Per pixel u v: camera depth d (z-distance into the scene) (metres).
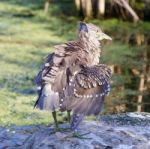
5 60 18.20
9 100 14.70
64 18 23.97
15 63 17.95
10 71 17.17
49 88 8.18
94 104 8.44
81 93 8.37
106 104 15.27
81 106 8.34
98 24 23.31
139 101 15.64
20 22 23.17
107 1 23.92
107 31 22.61
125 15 23.81
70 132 9.13
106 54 19.81
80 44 8.98
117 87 16.72
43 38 21.00
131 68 18.48
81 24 9.38
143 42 21.50
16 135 10.00
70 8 25.30
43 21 23.53
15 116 13.41
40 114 13.65
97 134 9.23
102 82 8.60
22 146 9.38
